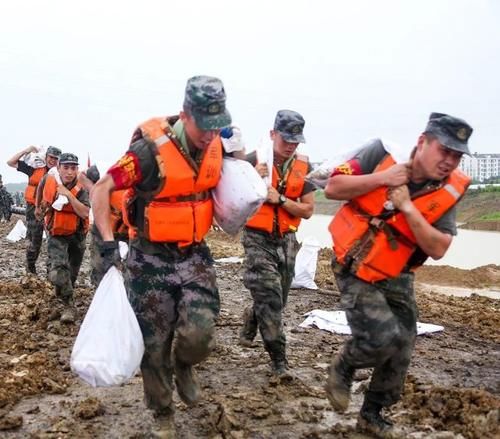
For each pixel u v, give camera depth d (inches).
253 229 241.0
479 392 207.9
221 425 193.0
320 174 179.2
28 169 506.9
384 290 174.9
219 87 163.9
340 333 324.2
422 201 164.9
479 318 395.5
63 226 321.7
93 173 298.8
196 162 172.4
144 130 169.5
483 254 1130.7
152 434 178.5
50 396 224.7
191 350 173.2
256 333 279.1
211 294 176.2
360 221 173.5
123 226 291.1
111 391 228.5
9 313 339.3
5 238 856.3
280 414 207.9
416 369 265.1
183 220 172.4
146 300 174.1
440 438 190.2
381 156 171.8
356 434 191.5
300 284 461.4
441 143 156.8
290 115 242.2
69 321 317.4
